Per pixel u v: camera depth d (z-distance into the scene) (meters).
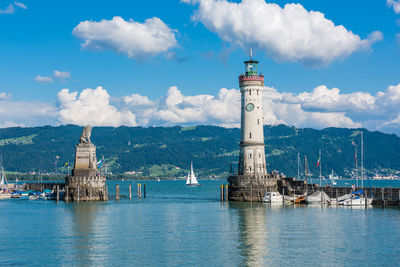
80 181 166.00
